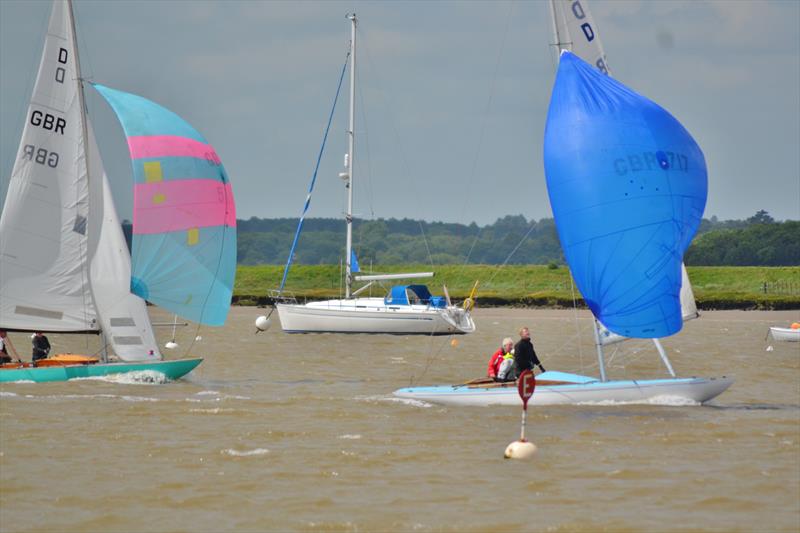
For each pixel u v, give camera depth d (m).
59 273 109.69
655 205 91.81
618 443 78.06
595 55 101.12
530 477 67.62
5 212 107.88
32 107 108.25
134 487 64.62
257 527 56.66
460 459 72.62
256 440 78.94
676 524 57.50
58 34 109.31
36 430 81.44
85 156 110.44
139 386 106.81
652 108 93.19
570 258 95.56
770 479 67.38
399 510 59.81
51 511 59.47
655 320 92.62
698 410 92.88
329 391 108.56
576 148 93.50
